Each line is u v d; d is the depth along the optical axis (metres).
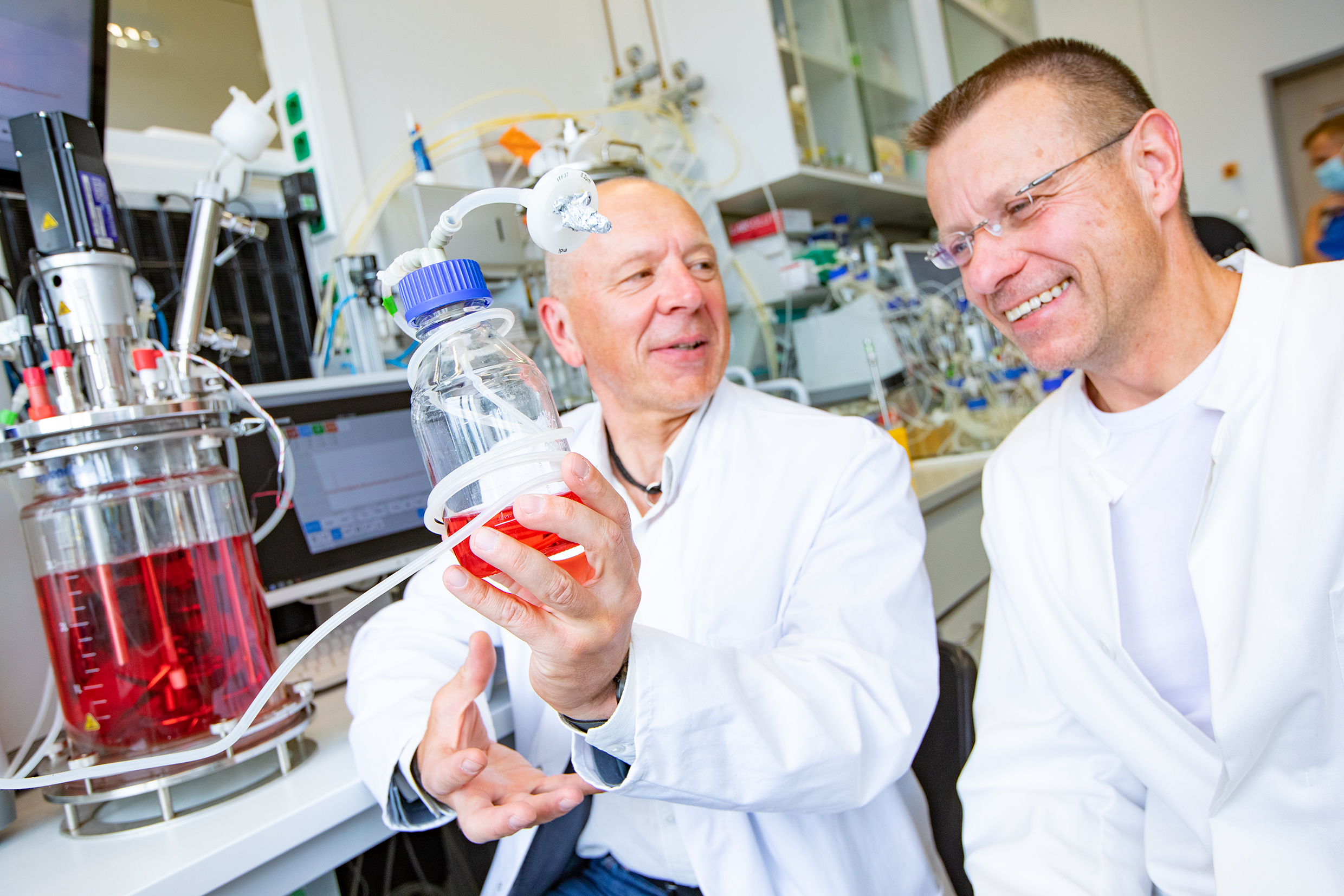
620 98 2.61
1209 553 0.81
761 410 1.11
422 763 0.77
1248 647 0.77
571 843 0.96
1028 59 0.89
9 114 1.06
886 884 0.89
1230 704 0.77
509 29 2.38
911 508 1.01
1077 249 0.87
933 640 0.94
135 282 0.94
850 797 0.72
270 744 0.82
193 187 1.64
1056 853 0.85
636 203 1.06
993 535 1.04
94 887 0.66
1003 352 2.89
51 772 0.89
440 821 0.80
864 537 0.94
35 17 1.05
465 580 0.47
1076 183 0.86
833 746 0.69
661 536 1.01
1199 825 0.84
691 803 0.68
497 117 2.31
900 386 2.52
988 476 1.07
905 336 2.66
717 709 0.64
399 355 1.74
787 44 2.63
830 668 0.76
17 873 0.70
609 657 0.55
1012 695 1.01
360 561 1.23
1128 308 0.88
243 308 1.66
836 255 2.76
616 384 1.09
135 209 1.52
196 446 0.83
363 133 1.98
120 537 0.77
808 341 2.71
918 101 3.39
